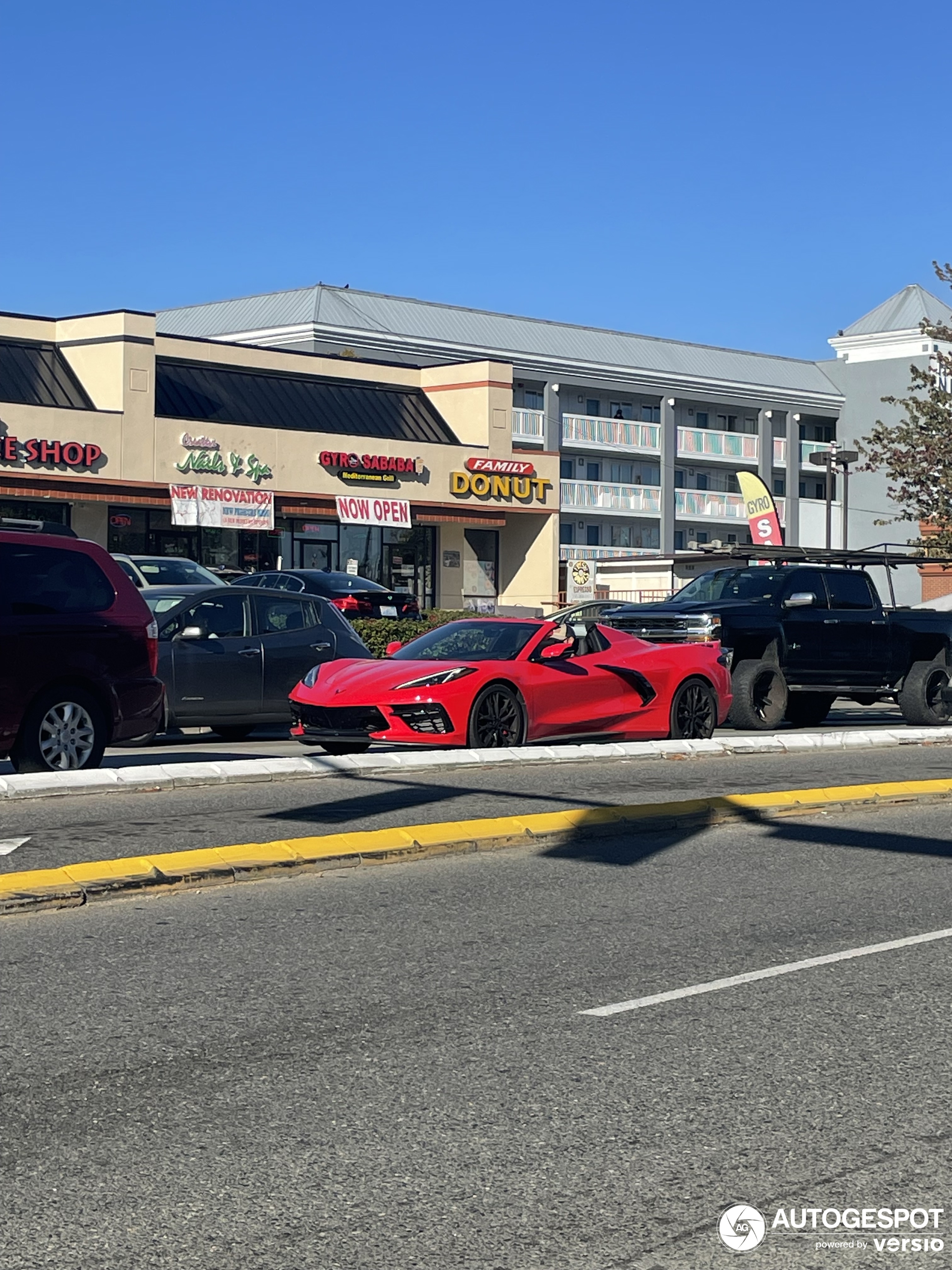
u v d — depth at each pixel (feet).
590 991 23.34
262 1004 22.30
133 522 146.82
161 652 53.72
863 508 265.54
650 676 54.49
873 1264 14.07
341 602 103.50
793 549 82.17
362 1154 16.55
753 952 25.90
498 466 172.45
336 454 157.99
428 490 166.61
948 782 45.83
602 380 235.81
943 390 114.93
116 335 142.92
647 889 30.96
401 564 169.99
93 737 43.04
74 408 139.03
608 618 69.31
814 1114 17.98
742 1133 17.33
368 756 46.24
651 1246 14.37
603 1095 18.57
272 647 56.34
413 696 48.52
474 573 176.96
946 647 73.92
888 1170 16.29
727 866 33.63
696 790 43.45
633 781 45.39
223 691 55.01
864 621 70.59
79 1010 21.84
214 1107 17.98
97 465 140.56
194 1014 21.75
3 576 41.57
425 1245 14.33
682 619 66.64
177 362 156.97
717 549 83.71
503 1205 15.24
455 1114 17.83
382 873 32.14
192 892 29.89
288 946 25.75
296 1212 15.01
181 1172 15.98
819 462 191.93
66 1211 14.97
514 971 24.41
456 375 175.01
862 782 46.85
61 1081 18.84
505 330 240.32
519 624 53.36
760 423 257.34
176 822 36.22
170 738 61.05
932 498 111.65
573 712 52.13
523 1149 16.75
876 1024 21.74
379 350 215.72
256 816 37.24
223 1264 13.88
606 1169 16.20
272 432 153.58
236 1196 15.38
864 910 29.35
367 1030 21.12
